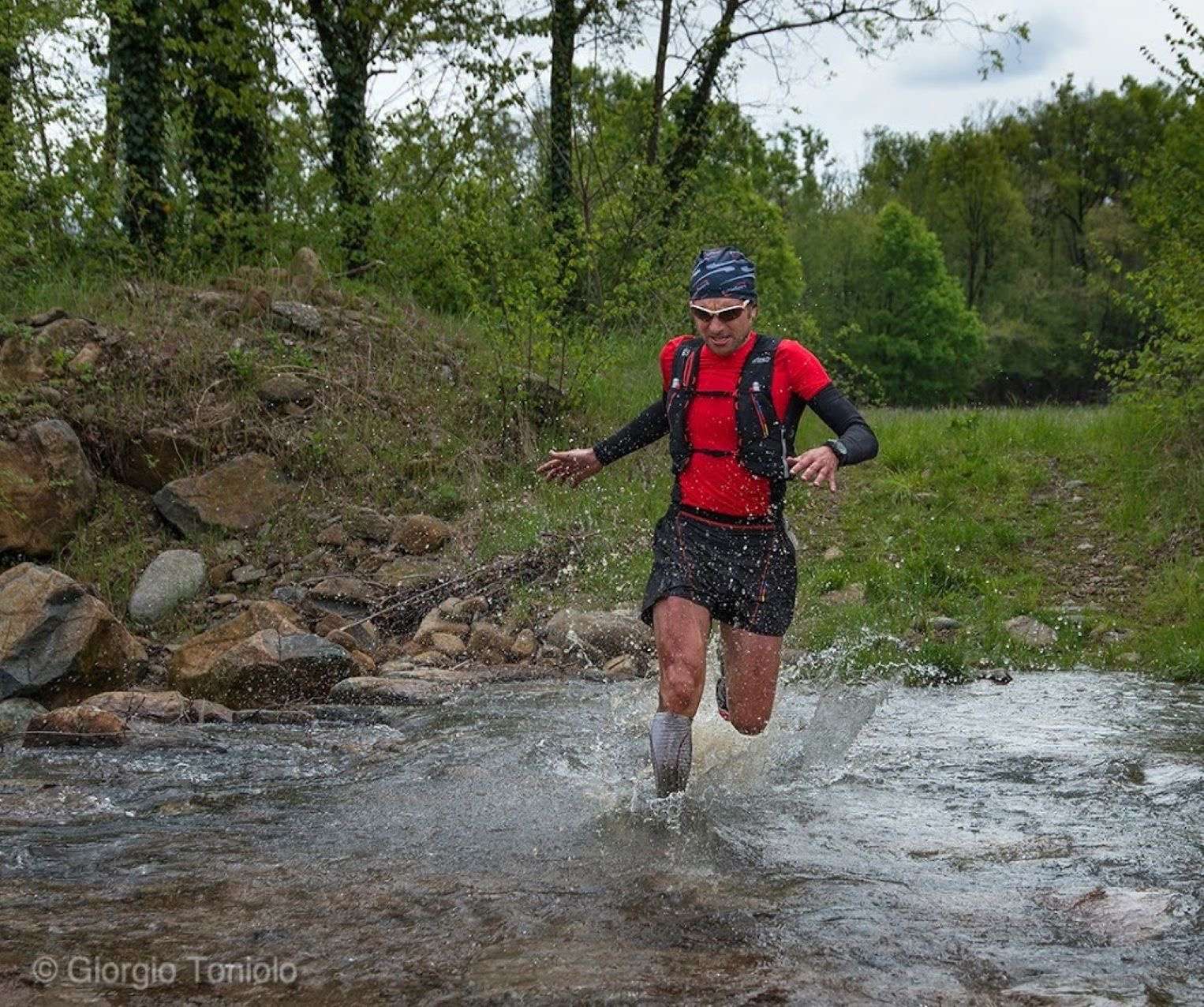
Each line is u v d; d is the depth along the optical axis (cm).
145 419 980
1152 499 1080
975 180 6112
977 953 299
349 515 965
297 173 1523
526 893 346
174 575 862
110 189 1290
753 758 500
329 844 398
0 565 855
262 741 568
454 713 627
